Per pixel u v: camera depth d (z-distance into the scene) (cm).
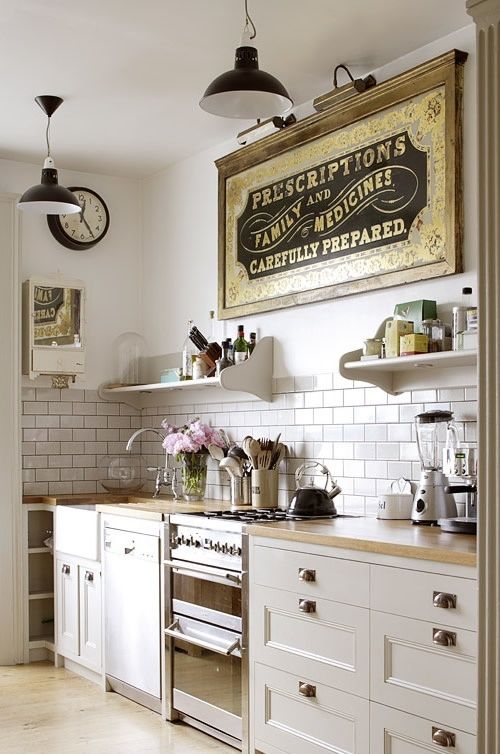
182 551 419
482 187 262
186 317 566
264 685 360
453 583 278
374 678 306
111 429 604
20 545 545
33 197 462
